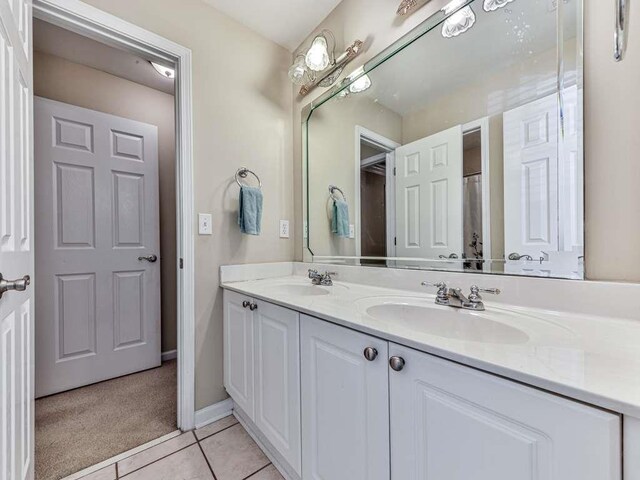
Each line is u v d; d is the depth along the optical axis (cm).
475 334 88
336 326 88
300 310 102
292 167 196
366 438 79
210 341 156
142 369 216
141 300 218
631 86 75
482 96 108
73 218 191
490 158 106
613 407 41
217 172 161
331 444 90
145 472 119
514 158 99
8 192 78
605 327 73
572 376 48
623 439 41
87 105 206
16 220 85
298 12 165
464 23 112
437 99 122
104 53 192
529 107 96
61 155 187
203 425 150
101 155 202
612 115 79
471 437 57
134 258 215
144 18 138
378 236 147
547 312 87
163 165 241
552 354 57
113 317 205
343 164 165
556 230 89
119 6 132
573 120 85
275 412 116
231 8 161
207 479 115
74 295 190
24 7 97
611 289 77
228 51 166
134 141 217
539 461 49
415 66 129
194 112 152
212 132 159
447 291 102
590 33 82
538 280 90
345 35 159
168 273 241
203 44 156
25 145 97
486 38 107
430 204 125
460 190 115
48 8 117
